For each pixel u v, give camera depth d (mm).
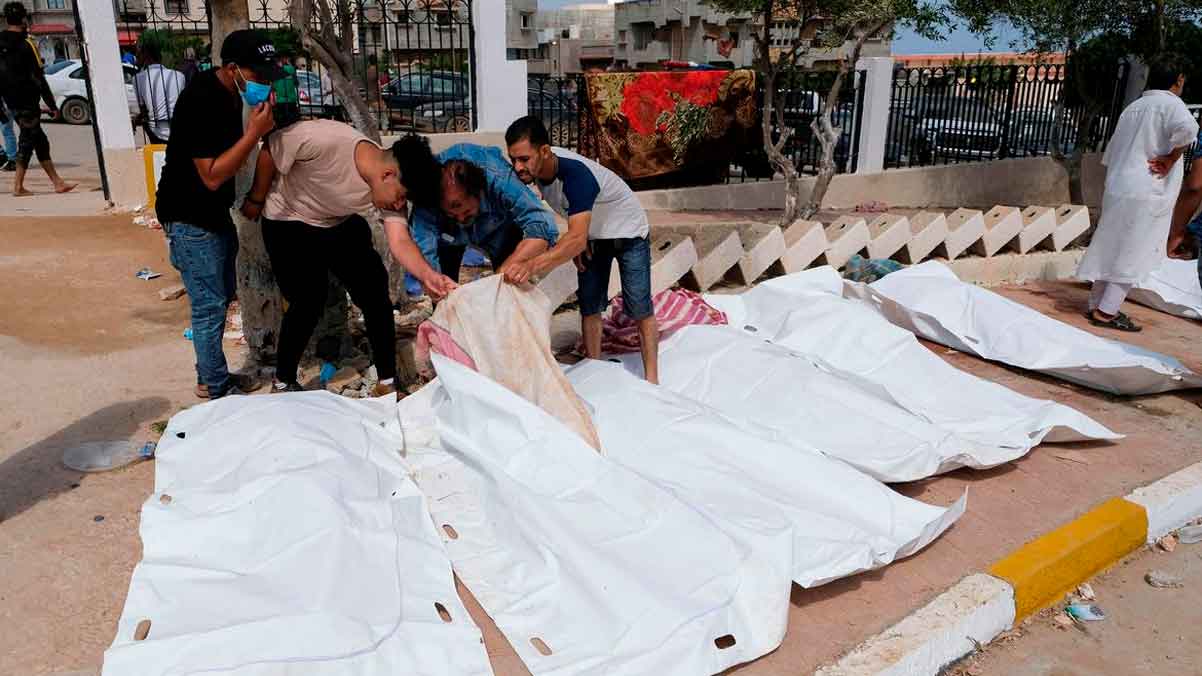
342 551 2975
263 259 5090
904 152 13164
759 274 6711
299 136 4188
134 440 4391
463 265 7035
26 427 4523
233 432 3752
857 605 3373
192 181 4309
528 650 2811
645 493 3387
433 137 9656
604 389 4336
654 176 11312
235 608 2730
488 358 3889
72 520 3660
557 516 3316
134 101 13078
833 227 7656
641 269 4723
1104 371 5523
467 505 3582
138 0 13328
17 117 10789
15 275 7254
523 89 10086
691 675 2773
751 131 11602
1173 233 7691
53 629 3004
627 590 2938
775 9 9297
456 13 9922
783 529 3293
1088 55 11703
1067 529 3945
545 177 4301
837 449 4152
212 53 5070
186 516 3217
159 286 7195
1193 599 3814
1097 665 3375
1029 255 8422
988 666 3336
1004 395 5043
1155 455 4797
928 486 4328
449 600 2963
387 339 4773
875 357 5285
